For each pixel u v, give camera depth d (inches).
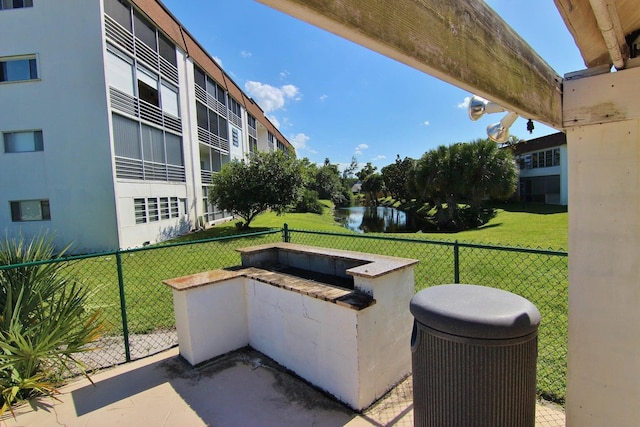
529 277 207.3
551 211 727.1
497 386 50.2
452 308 53.8
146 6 426.9
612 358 58.6
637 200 55.3
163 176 467.2
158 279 232.4
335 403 90.9
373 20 26.9
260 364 112.3
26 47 359.3
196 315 112.2
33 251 123.0
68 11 354.6
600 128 58.1
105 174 364.8
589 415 61.4
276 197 523.8
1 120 365.4
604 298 59.1
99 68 357.4
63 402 94.8
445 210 748.6
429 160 740.7
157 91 459.2
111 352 127.0
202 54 619.5
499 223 620.4
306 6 22.4
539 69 53.5
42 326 103.0
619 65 54.5
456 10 35.9
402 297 99.4
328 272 126.2
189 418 86.7
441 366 53.3
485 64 40.2
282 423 83.8
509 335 49.3
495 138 71.0
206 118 637.9
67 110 361.4
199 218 580.1
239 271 127.0
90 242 370.3
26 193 370.3
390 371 96.0
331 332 91.4
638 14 45.6
